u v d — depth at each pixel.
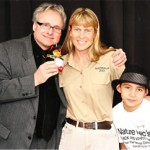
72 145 2.05
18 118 1.99
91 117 2.05
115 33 2.39
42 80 1.90
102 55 2.10
